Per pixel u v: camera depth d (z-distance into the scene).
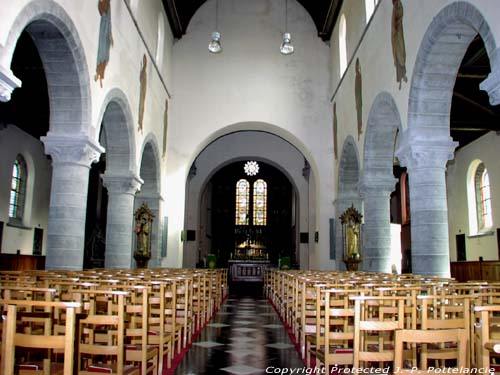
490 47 8.77
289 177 33.06
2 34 8.38
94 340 5.77
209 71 24.08
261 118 23.64
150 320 7.09
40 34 10.98
